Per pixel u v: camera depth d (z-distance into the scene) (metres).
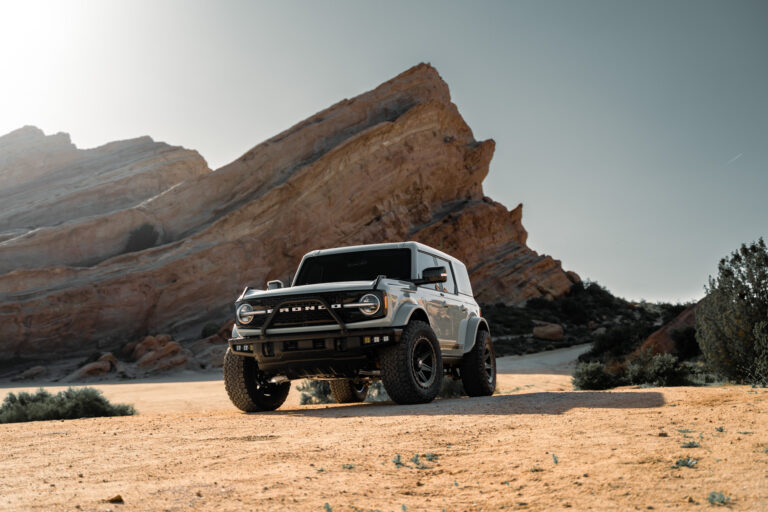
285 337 7.10
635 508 2.41
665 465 3.02
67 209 66.94
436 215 77.69
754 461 2.97
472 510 2.57
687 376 17.69
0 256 49.81
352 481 3.10
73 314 45.91
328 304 7.03
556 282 79.94
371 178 68.88
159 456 3.98
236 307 7.55
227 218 56.94
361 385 11.02
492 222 80.94
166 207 58.28
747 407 4.94
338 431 4.87
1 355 43.31
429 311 8.16
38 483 3.22
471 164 83.00
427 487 3.00
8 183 73.50
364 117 74.00
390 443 4.16
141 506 2.65
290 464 3.54
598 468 3.06
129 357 44.84
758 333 11.07
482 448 3.90
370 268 8.58
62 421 6.99
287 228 60.06
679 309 68.38
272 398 8.19
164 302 50.41
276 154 64.88
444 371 9.71
